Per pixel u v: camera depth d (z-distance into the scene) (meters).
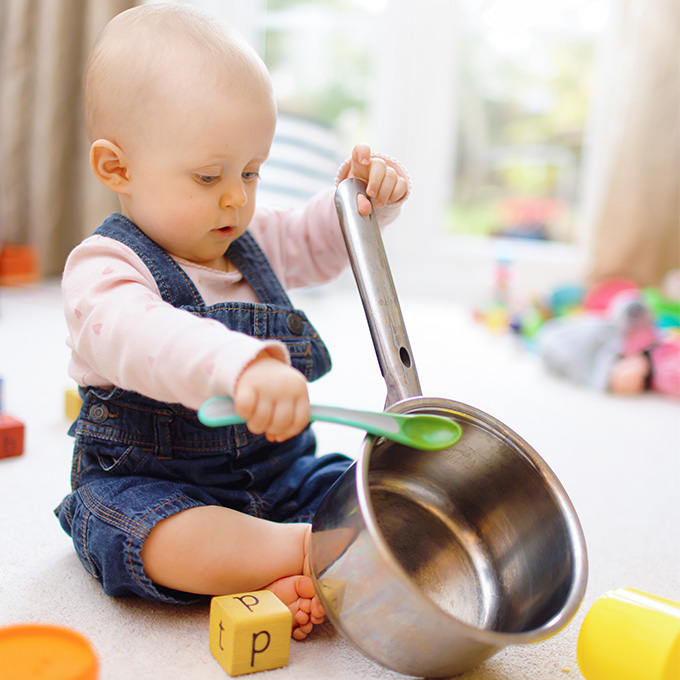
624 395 1.59
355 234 0.73
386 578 0.51
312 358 0.79
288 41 2.58
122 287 0.65
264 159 0.74
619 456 1.17
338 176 0.82
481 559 0.65
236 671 0.56
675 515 0.94
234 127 0.69
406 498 0.66
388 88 2.57
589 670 0.57
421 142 2.58
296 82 2.61
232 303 0.74
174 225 0.71
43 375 1.34
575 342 1.66
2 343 1.56
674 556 0.83
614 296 2.09
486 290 2.49
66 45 2.18
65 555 0.73
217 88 0.68
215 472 0.71
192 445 0.70
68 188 2.28
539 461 0.63
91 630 0.61
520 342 1.92
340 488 0.58
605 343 1.65
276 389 0.53
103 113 0.71
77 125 2.25
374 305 0.69
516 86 2.56
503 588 0.63
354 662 0.60
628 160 2.27
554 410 1.42
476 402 1.43
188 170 0.69
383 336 0.68
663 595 0.73
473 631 0.49
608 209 2.30
